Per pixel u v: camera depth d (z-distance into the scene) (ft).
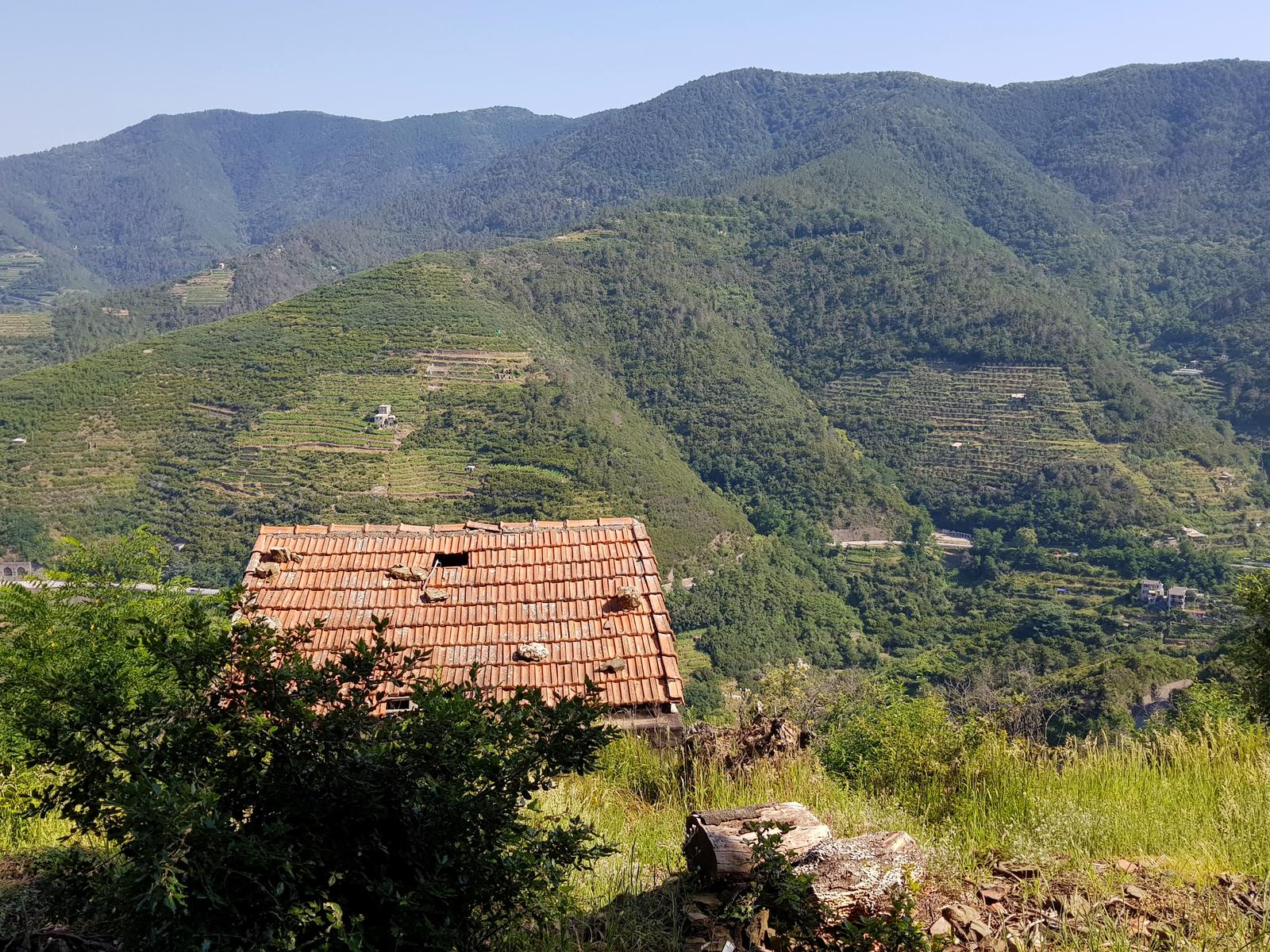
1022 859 14.44
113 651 20.38
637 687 31.24
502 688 30.94
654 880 13.84
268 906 9.36
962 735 21.44
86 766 10.26
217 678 10.84
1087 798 17.56
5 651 20.89
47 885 12.27
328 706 10.85
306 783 10.05
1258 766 19.30
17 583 22.71
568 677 31.63
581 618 33.99
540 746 10.82
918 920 12.22
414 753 10.27
